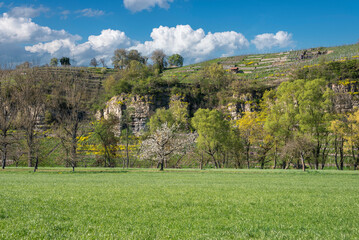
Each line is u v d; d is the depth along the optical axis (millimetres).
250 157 78188
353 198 20922
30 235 10102
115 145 87812
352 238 10844
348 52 159750
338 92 98875
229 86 131375
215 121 71625
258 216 14414
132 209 15555
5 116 79000
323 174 46250
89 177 41531
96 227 11555
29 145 61094
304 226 12570
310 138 57344
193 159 84625
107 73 193250
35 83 103500
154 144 57625
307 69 119250
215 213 15016
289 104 63438
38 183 30734
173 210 15648
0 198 18062
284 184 31125
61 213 14156
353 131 63406
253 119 72000
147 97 118938
